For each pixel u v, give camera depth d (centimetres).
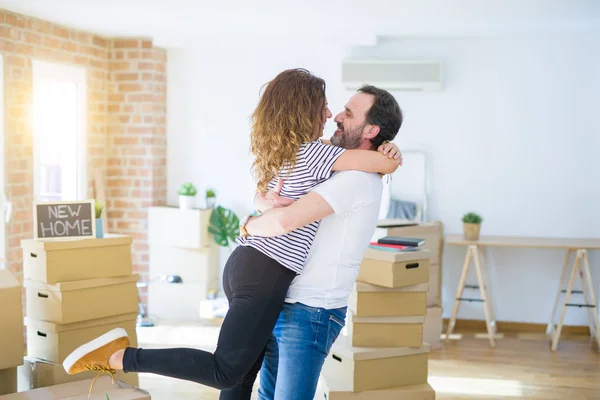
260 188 241
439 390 473
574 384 488
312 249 237
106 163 673
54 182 600
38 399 308
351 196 229
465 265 598
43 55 571
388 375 383
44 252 364
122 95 668
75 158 627
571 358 555
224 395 260
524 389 476
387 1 488
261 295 227
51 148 594
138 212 672
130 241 394
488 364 536
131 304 397
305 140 232
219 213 662
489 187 644
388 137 247
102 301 383
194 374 222
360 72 637
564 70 628
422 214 645
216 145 684
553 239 617
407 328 386
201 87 683
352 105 247
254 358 228
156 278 668
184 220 651
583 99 627
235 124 680
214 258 676
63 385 326
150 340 579
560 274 639
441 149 647
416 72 631
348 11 527
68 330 372
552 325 627
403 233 575
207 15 548
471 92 641
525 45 632
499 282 648
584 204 632
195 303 654
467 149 645
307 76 237
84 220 383
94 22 582
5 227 531
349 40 637
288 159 230
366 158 233
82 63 625
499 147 640
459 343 598
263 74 671
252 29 611
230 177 684
